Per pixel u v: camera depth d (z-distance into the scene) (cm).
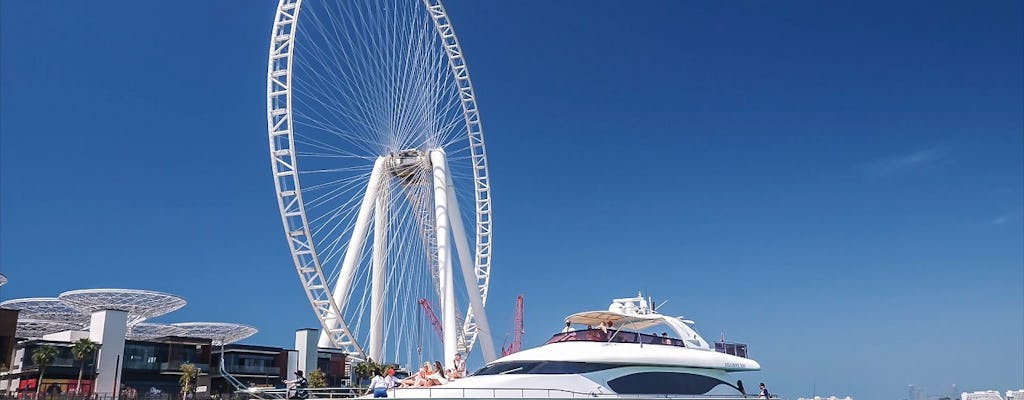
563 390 2523
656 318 3103
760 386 3130
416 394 2559
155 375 10438
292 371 11331
